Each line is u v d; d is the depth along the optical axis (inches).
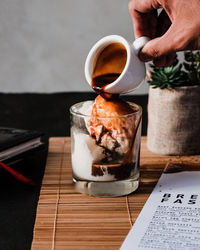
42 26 59.4
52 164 30.7
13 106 40.2
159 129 31.2
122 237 23.9
